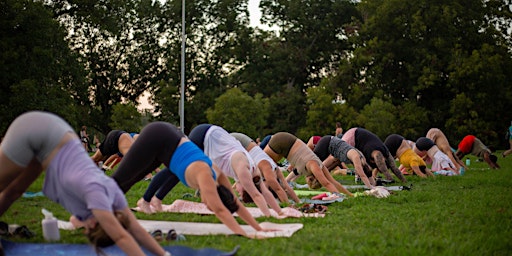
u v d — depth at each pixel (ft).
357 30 165.07
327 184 34.78
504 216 27.89
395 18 150.82
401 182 47.44
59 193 17.31
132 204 30.81
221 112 146.30
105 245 17.13
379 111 142.72
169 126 23.31
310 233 22.38
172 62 165.48
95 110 157.99
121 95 168.14
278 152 36.11
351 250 19.01
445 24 148.05
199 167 21.53
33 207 27.68
